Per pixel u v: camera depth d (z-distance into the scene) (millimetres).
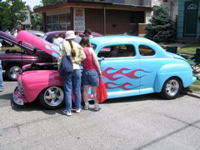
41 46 5375
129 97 6277
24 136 4027
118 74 5496
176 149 3648
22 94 5191
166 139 3961
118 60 5477
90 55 4855
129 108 5414
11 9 36125
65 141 3867
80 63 5145
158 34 17281
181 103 5824
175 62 6105
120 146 3725
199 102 5914
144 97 6289
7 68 8359
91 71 4922
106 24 20688
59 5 18859
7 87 7406
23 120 4684
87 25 19562
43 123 4547
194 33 15859
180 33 16703
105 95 5152
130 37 5906
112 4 19266
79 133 4152
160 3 23188
